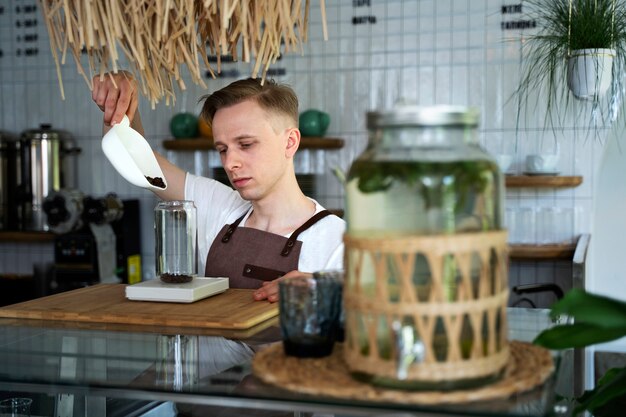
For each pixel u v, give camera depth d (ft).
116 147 5.76
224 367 3.67
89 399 4.98
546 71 13.08
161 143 15.07
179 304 5.39
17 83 15.81
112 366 3.83
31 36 15.67
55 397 5.01
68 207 12.87
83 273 13.16
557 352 3.50
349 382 3.08
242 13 4.56
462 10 13.52
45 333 4.68
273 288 5.50
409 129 2.93
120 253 14.11
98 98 6.14
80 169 15.56
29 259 15.84
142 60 4.75
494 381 3.01
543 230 12.80
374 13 13.94
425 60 13.76
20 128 15.87
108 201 13.21
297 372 3.28
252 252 6.81
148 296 5.49
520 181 12.79
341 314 3.60
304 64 14.29
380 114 2.96
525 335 3.98
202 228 7.48
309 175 13.85
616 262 13.39
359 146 14.16
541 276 13.43
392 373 2.92
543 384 3.06
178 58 5.02
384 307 2.91
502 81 13.41
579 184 12.89
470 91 13.57
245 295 5.75
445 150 2.92
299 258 6.68
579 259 10.51
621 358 12.45
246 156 6.64
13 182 14.99
